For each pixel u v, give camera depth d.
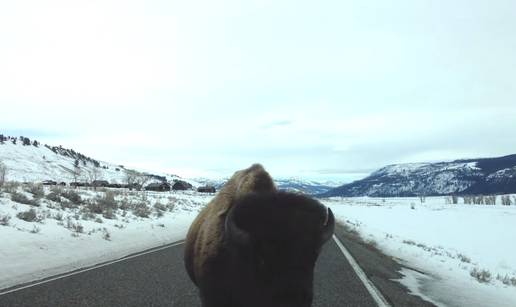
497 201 145.12
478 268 17.78
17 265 9.84
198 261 4.80
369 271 11.22
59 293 7.72
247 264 3.82
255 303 3.77
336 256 14.04
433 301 8.70
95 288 8.15
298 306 3.65
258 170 4.91
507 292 12.25
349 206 87.06
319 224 3.90
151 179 118.69
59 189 22.38
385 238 24.88
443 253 21.61
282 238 3.72
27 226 13.26
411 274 12.47
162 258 11.98
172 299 7.46
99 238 14.27
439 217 59.66
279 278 3.67
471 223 49.81
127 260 11.59
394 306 7.48
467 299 9.68
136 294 7.75
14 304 6.97
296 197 4.01
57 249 11.83
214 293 4.28
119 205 23.20
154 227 19.12
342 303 7.62
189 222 23.73
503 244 30.52
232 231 3.72
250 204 3.88
